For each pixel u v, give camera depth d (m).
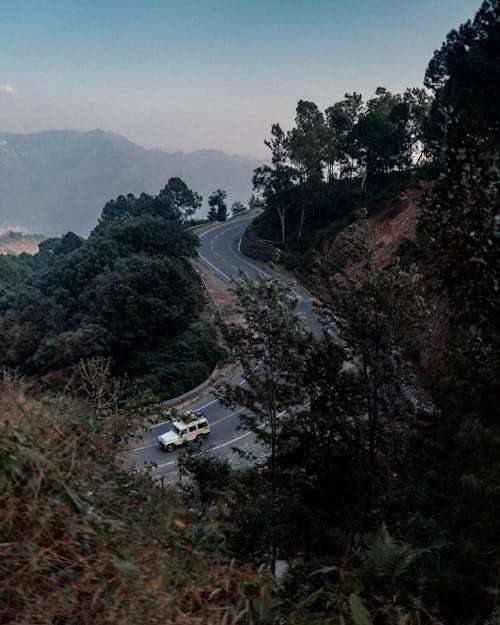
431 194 3.24
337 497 13.07
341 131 68.50
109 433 4.81
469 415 8.98
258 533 9.38
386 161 50.19
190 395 30.80
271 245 55.91
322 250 44.69
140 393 6.23
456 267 3.29
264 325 10.86
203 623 2.51
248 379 10.97
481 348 4.74
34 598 2.10
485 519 8.36
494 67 26.17
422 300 10.80
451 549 7.88
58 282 55.47
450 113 3.15
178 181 86.19
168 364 34.31
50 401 3.83
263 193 56.47
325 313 11.94
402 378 11.10
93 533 2.55
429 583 6.35
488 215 3.02
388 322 10.68
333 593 3.25
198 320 41.06
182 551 3.37
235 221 87.12
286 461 13.52
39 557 2.21
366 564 4.97
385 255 30.59
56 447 3.07
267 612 2.72
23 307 49.94
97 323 38.12
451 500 9.81
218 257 59.72
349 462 13.11
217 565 3.09
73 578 2.24
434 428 12.62
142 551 2.86
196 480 12.73
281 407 11.05
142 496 4.21
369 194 51.03
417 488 10.69
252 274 50.69
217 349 35.94
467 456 9.89
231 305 43.72
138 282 39.69
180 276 42.28
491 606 6.02
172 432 24.22
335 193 55.81
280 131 54.16
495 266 3.10
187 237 56.28
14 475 2.52
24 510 2.49
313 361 11.48
